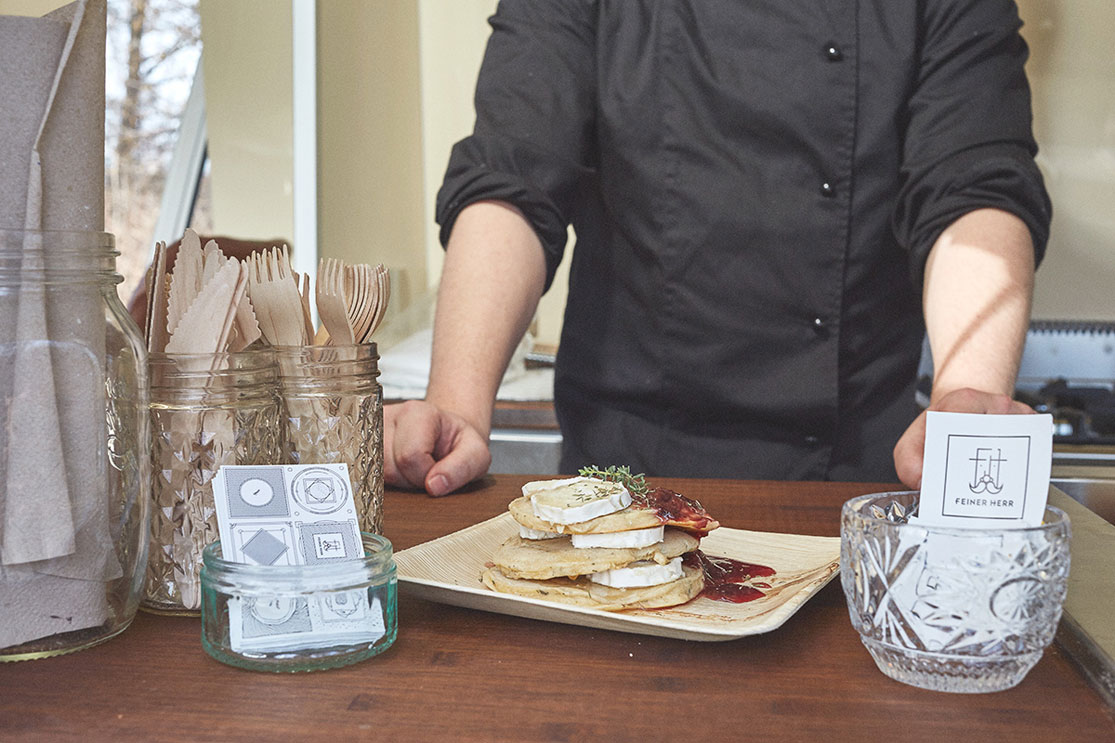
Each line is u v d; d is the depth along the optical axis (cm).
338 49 291
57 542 56
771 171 141
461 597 64
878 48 138
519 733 47
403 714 50
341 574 57
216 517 63
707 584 71
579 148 145
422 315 309
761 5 139
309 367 76
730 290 145
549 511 67
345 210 298
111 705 51
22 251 54
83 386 57
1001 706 51
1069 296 277
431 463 106
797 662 57
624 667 56
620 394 153
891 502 60
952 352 114
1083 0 267
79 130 57
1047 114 274
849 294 144
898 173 142
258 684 54
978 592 50
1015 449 57
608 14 147
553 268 139
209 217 351
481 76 147
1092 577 66
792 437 148
